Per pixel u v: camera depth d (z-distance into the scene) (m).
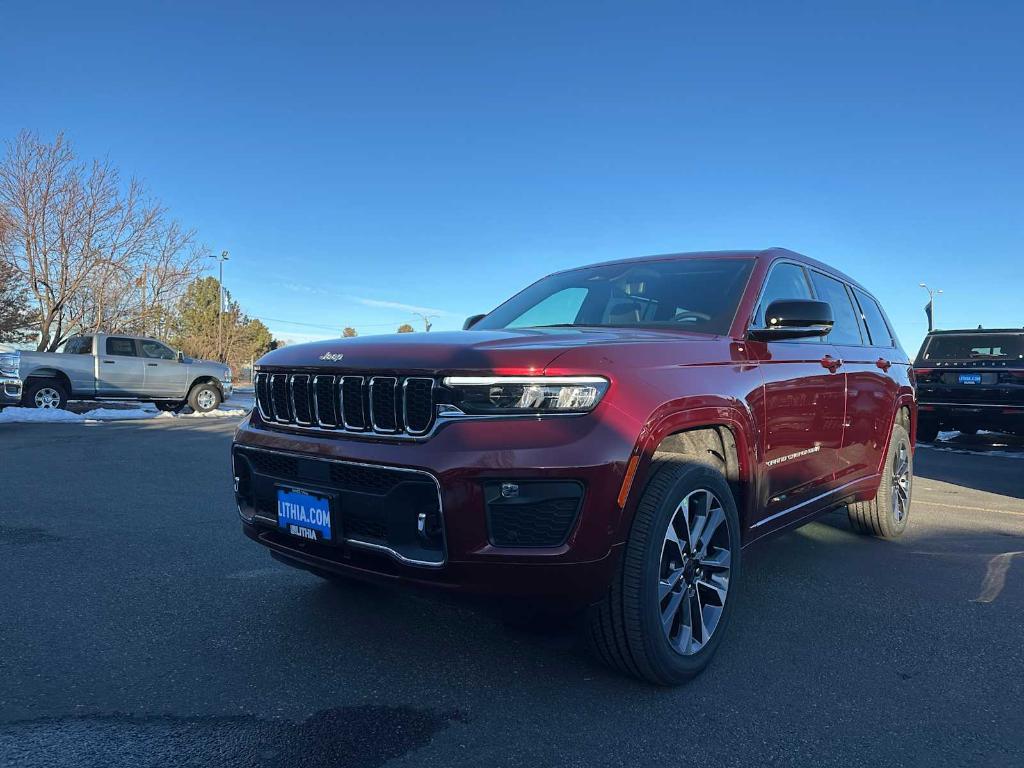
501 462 2.41
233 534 4.94
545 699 2.67
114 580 3.93
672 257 4.23
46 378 14.88
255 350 55.72
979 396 10.90
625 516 2.55
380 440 2.65
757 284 3.72
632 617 2.62
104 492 6.36
